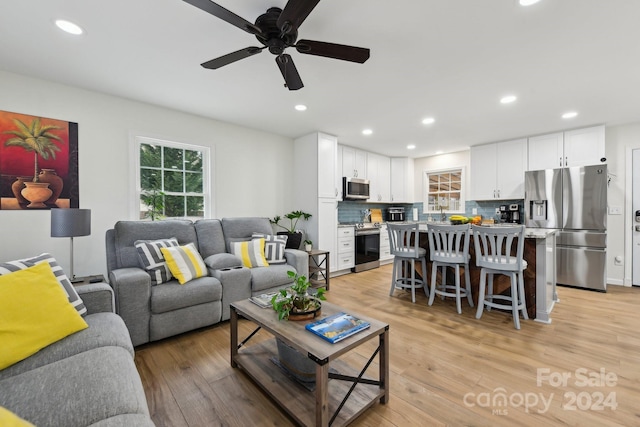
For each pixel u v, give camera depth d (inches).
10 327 49.2
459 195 228.2
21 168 98.0
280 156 177.2
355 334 58.7
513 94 114.8
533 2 63.9
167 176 133.6
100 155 112.9
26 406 37.4
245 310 73.0
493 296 114.6
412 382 70.3
